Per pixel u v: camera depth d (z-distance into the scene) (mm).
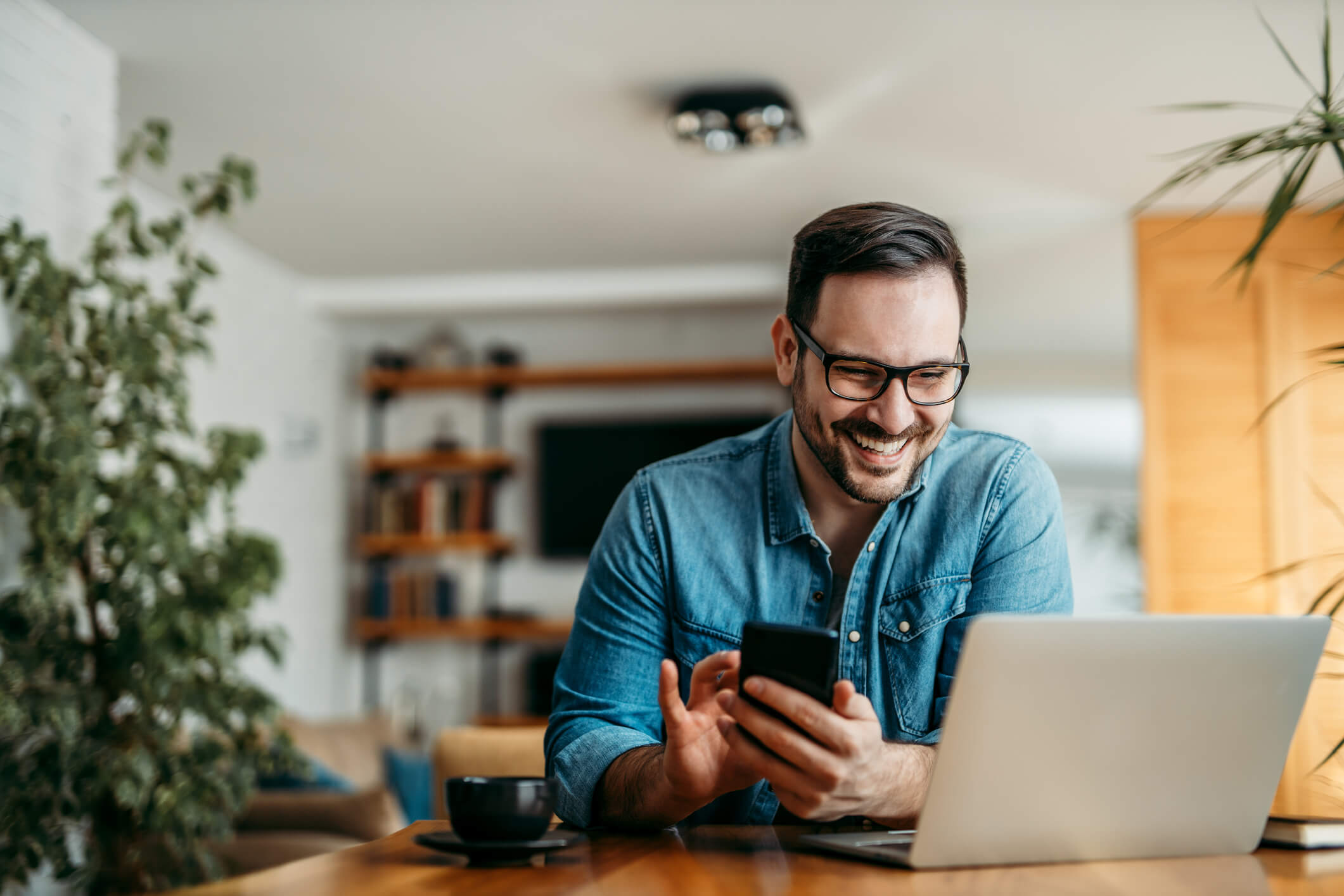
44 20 2768
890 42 3045
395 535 5715
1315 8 2820
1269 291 4117
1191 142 3678
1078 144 3725
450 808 888
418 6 2846
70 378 2500
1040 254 4641
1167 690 887
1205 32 2969
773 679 901
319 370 5598
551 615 5785
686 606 1292
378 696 5824
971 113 3494
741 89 3320
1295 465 4043
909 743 1075
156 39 2965
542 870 834
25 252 2463
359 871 826
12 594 2363
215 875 2637
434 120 3533
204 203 2896
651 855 909
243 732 2746
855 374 1121
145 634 2488
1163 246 4215
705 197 4281
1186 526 4078
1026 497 1280
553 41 3031
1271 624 899
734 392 5770
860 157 3867
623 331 5820
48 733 2506
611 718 1240
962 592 1270
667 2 2840
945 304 1119
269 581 2740
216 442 2789
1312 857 945
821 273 1138
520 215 4480
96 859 2609
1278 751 940
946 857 857
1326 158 3711
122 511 2482
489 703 5742
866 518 1291
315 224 4570
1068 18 2910
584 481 5762
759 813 1229
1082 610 6211
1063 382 6297
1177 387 4137
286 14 2861
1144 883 817
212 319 2801
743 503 1309
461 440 5941
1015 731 849
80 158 2871
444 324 5906
